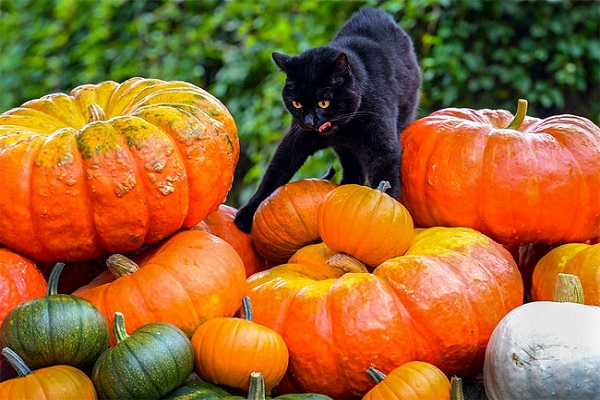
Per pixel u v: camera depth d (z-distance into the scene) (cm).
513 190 147
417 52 267
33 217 134
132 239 137
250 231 162
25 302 126
